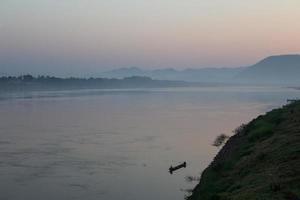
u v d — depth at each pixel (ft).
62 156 181.78
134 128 278.05
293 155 70.49
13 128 285.84
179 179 135.74
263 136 106.42
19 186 132.67
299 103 154.51
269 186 58.08
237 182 73.51
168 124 295.48
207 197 78.28
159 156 177.47
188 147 197.47
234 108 419.74
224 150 127.13
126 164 163.12
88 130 271.69
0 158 177.68
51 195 121.39
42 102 583.17
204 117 337.31
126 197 117.19
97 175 145.79
